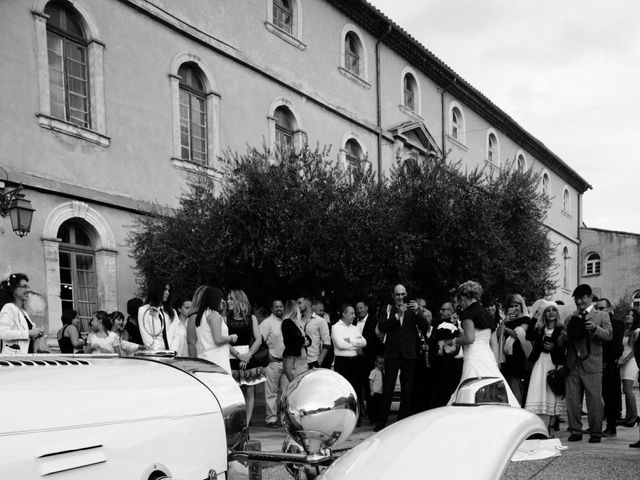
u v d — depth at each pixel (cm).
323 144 1662
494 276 1225
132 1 1156
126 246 1112
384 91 1938
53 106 1030
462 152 2377
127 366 179
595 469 365
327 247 1002
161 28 1223
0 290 595
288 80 1542
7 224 927
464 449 111
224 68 1365
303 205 979
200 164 1281
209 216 998
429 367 770
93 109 1084
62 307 1015
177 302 807
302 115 1591
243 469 182
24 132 965
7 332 551
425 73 2167
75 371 159
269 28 1495
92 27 1086
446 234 1135
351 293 1066
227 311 659
